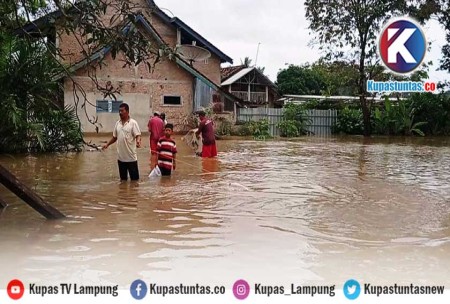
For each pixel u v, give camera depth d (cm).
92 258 538
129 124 1090
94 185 1035
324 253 567
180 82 2973
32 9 754
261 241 614
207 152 1652
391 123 3347
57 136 1677
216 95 3083
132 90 2845
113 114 2783
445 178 1198
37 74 1270
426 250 585
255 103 3847
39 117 1234
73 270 500
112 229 666
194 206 826
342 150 2036
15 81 1243
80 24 668
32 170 1267
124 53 707
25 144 1636
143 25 2145
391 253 571
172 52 707
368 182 1120
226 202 862
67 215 748
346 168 1388
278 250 576
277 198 905
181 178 1150
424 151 2011
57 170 1272
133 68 2841
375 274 497
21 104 1171
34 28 813
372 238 636
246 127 3042
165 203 848
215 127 3006
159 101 2920
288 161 1563
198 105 3017
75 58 2409
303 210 804
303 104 3469
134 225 690
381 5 3153
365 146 2288
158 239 618
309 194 952
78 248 576
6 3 746
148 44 690
